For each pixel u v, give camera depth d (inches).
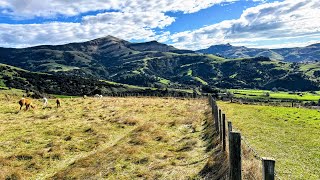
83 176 577.3
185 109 1560.0
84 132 990.4
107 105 1765.5
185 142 800.9
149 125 1009.5
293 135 898.1
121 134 964.6
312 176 516.7
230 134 344.5
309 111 1664.6
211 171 543.2
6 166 636.1
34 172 625.3
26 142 862.5
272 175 268.4
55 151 743.7
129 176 572.4
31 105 1606.8
